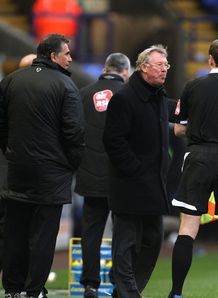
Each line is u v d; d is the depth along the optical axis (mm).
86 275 28031
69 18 60219
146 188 23500
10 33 52781
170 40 58531
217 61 24328
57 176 24266
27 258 25500
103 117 28062
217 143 23812
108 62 28453
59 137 24359
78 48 60406
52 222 24469
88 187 28031
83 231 28281
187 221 23875
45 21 60219
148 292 30688
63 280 36031
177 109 24766
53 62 24609
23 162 24125
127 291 23453
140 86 23516
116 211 23672
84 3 64375
